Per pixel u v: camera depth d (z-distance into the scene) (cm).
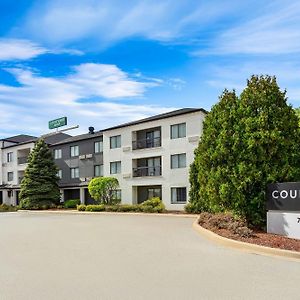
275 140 1265
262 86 1345
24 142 5075
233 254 926
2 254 976
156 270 755
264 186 1277
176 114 3238
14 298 575
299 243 999
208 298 567
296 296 574
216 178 1367
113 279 686
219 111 1453
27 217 2659
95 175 4144
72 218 2456
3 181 5353
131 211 2956
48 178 4016
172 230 1516
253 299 561
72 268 786
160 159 3488
